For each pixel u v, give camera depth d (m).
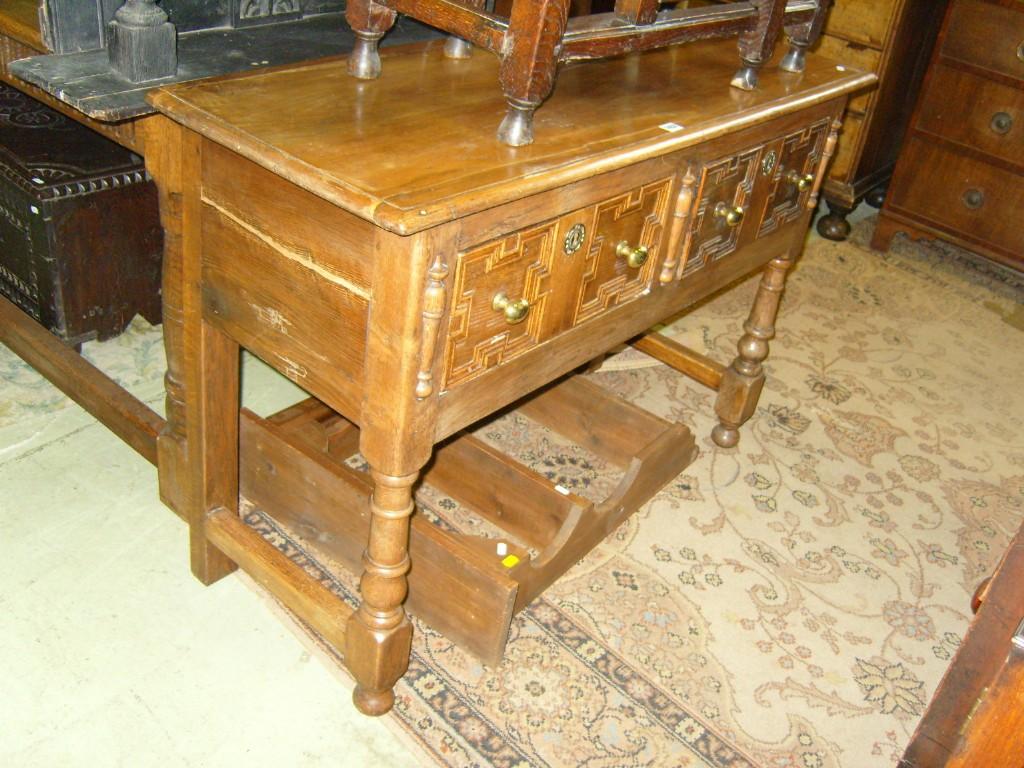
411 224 0.93
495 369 1.19
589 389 1.91
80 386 1.74
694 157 1.34
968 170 2.81
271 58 1.46
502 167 1.07
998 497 2.08
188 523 1.67
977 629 0.93
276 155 1.03
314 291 1.12
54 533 1.65
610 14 1.24
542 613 1.62
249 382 2.12
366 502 1.50
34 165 1.85
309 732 1.38
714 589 1.72
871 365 2.50
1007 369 2.57
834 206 3.03
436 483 1.80
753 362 2.00
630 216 1.29
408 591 1.53
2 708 1.35
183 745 1.34
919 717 1.54
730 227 1.55
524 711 1.45
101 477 1.78
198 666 1.45
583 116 1.27
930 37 2.95
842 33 2.83
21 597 1.52
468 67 1.39
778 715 1.50
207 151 1.17
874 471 2.11
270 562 1.43
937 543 1.92
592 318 1.33
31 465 1.79
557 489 1.63
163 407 2.00
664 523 1.86
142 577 1.59
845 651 1.64
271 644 1.51
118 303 2.04
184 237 1.27
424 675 1.48
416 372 1.07
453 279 1.05
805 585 1.76
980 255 2.89
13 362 2.06
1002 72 2.65
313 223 1.08
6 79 1.52
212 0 1.50
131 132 1.32
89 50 1.37
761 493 1.98
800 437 2.18
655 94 1.40
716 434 2.10
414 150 1.08
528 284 1.17
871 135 2.94
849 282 2.89
